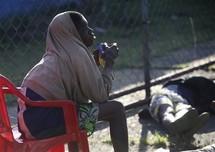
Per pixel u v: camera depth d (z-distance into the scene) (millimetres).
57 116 8664
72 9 13656
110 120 9164
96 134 12352
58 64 8859
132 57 22594
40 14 12633
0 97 8414
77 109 8891
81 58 8828
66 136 8680
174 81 13211
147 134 12227
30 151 8453
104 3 27484
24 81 9008
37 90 8836
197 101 12969
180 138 11500
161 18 29359
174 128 11258
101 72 9500
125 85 17328
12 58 13938
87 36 9195
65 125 8672
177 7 32688
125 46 25172
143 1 14891
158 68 20281
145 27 14914
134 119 13453
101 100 9055
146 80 14898
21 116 8727
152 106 12602
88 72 8844
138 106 14383
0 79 8234
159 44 25828
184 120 11008
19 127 8836
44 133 8625
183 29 29578
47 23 12508
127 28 27859
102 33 26797
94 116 8969
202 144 11430
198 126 11141
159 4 30844
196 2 32625
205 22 31078
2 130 8500
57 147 9266
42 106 8500
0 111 8469
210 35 28734
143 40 14961
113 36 26922
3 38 12734
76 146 9281
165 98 12352
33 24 12820
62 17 8977
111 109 9102
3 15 12164
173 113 11922
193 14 31703
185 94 12883
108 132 12492
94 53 9539
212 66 19328
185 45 25703
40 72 8875
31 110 8688
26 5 12266
